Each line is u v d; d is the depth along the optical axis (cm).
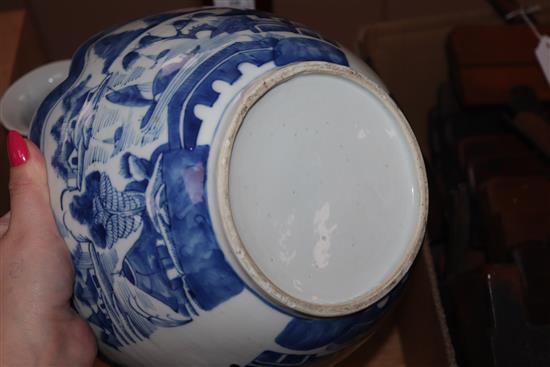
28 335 49
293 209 45
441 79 96
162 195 43
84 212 46
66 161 47
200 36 47
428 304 65
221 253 43
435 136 95
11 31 85
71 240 47
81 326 51
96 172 45
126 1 102
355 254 47
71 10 101
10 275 48
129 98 45
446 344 60
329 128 47
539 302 68
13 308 49
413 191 49
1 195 74
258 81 44
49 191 48
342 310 45
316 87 46
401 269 48
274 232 44
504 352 63
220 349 45
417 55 93
